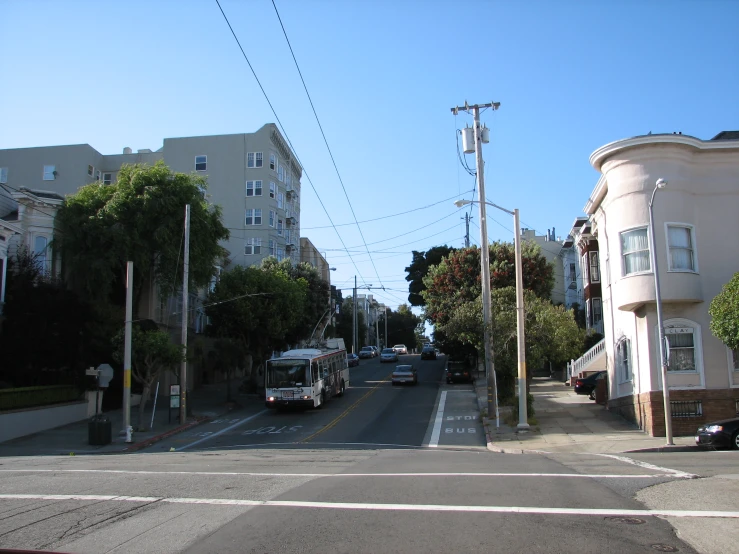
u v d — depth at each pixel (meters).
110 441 25.08
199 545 7.21
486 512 8.50
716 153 22.92
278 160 65.56
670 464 13.59
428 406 35.03
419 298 65.88
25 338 28.20
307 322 52.28
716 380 22.06
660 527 7.67
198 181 37.03
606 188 25.58
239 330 41.75
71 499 9.97
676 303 22.42
